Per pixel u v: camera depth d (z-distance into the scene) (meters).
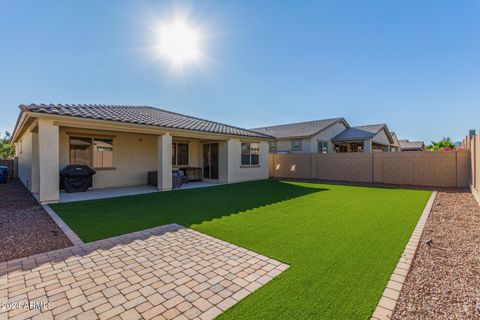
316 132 19.45
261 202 8.16
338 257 3.77
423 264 3.52
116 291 2.85
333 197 9.20
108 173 11.62
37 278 3.15
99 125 8.86
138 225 5.48
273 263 3.58
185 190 10.91
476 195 8.45
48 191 7.85
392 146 28.03
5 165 17.77
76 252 3.97
